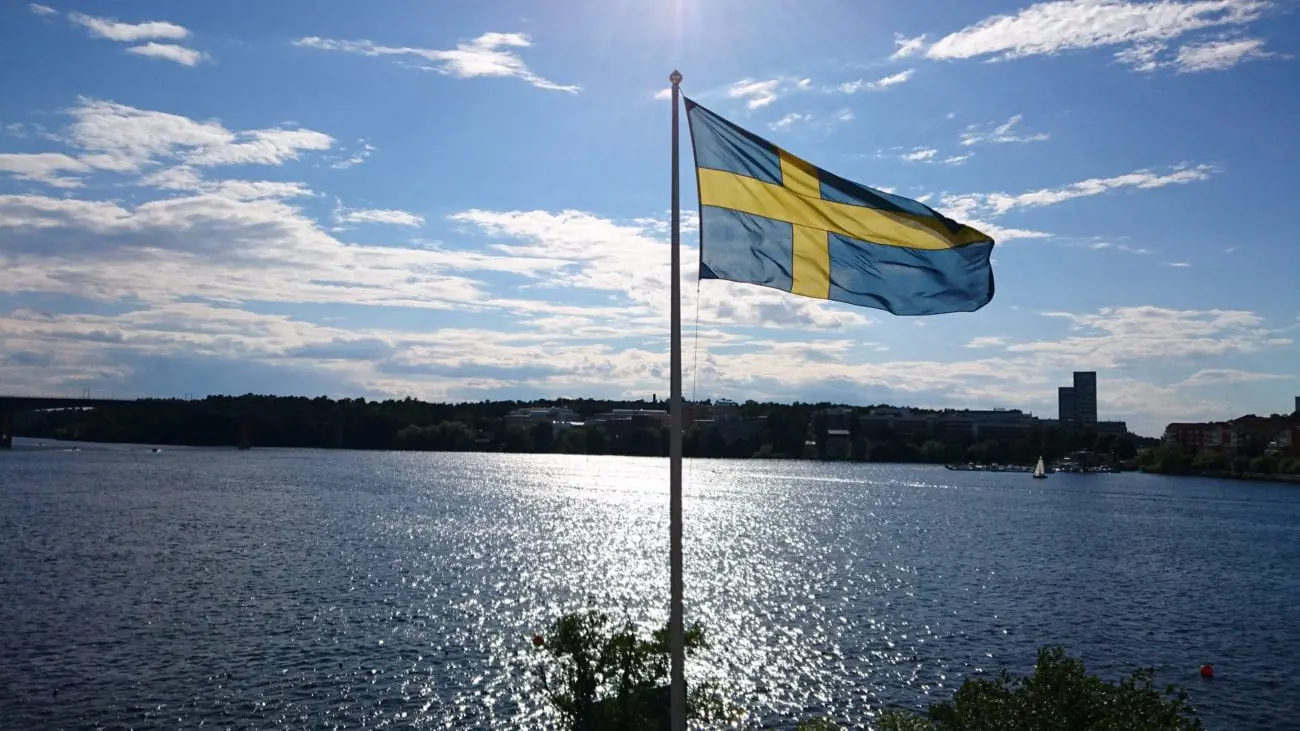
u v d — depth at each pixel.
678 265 20.88
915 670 59.16
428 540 117.25
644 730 32.44
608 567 99.25
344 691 50.69
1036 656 63.47
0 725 44.81
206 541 109.81
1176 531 167.75
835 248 22.02
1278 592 99.44
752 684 55.44
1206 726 52.03
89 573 85.00
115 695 49.19
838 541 134.38
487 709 48.34
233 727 45.22
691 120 21.56
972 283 22.33
